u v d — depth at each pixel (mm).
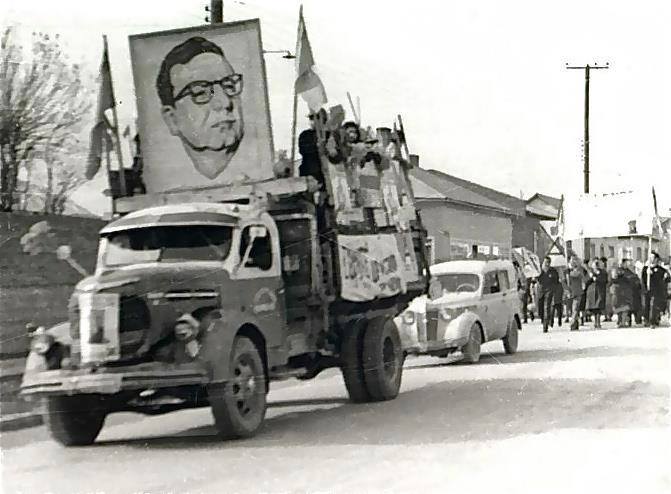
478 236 14406
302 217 9594
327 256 9805
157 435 8469
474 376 12117
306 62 9938
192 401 7883
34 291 8758
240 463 6984
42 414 7914
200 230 8547
